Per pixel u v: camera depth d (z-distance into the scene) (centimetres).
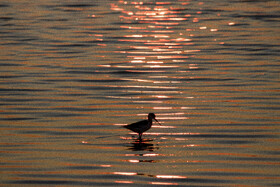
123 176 1556
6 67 3200
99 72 3103
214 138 1923
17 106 2373
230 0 6656
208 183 1506
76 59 3462
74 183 1508
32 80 2888
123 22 5009
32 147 1816
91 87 2750
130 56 3566
